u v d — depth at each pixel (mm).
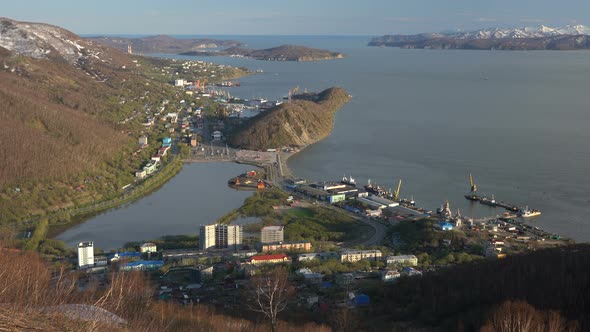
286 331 78438
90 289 79250
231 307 95625
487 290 91312
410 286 103062
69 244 144250
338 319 87438
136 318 60469
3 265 59406
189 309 83062
